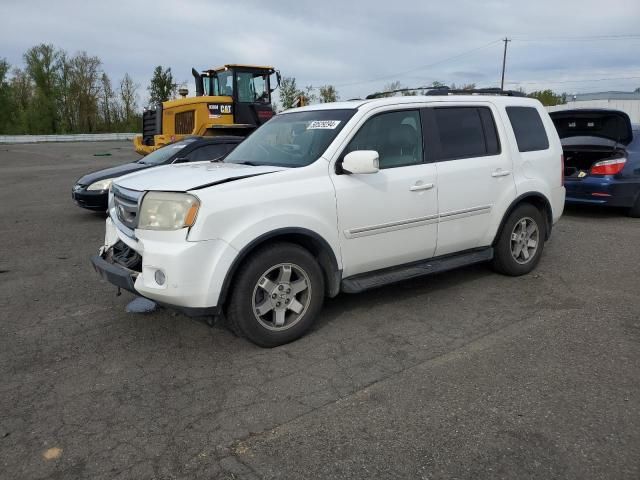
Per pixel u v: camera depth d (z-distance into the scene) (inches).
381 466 105.9
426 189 186.5
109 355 157.9
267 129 206.2
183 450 112.2
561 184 238.4
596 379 138.0
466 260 204.1
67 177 703.1
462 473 103.4
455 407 126.3
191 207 143.2
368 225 173.9
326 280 173.0
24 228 353.1
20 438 117.0
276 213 153.8
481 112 210.2
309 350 159.2
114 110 2618.1
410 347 160.2
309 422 121.4
